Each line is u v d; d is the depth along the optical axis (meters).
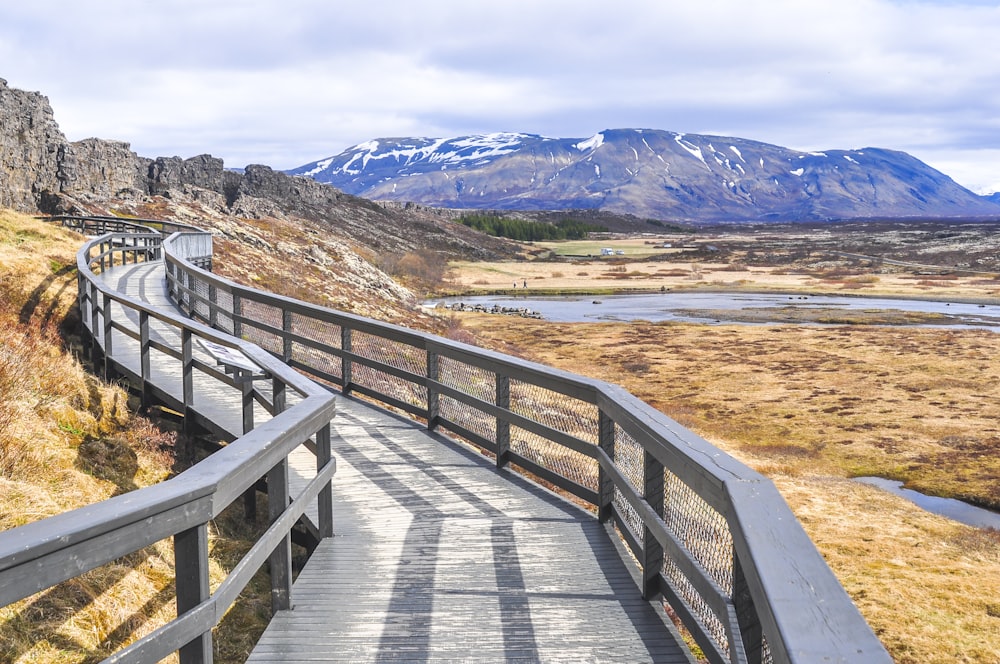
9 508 4.89
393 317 47.09
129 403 9.00
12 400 6.59
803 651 1.43
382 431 8.40
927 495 24.45
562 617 4.04
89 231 32.47
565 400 6.53
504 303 102.81
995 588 14.56
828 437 31.31
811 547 1.95
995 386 42.50
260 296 11.12
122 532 2.11
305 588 4.43
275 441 3.35
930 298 110.69
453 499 6.16
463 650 3.69
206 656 2.58
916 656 11.72
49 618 3.94
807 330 68.69
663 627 3.92
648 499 3.96
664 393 40.66
